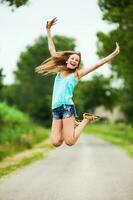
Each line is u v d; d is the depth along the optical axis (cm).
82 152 3916
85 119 878
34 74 13162
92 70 884
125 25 4425
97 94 11688
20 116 5941
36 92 13100
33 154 3638
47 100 10350
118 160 2997
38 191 1572
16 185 1727
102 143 5675
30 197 1437
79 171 2280
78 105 11862
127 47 4600
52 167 2500
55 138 883
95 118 877
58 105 873
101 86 11675
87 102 11744
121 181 1862
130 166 2553
